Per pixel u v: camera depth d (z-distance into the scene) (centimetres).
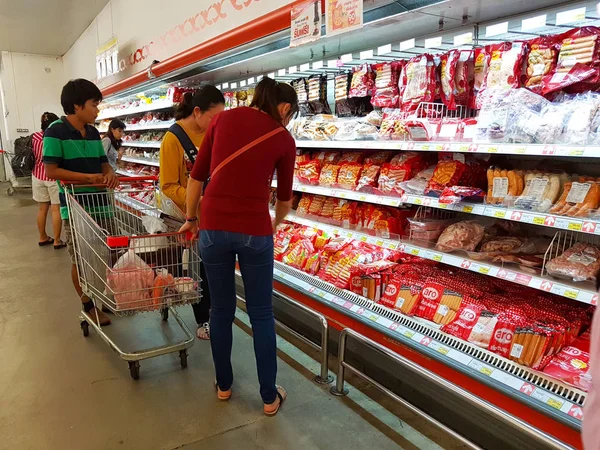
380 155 274
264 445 196
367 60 298
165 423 212
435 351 199
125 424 211
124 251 238
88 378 252
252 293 205
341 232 276
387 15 207
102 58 830
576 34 172
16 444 197
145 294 234
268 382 212
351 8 198
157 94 622
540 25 195
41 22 908
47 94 1295
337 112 310
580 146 155
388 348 207
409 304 229
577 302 204
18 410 222
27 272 454
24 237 619
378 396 234
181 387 243
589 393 79
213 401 230
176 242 239
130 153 728
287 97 196
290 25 242
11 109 1245
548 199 177
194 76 428
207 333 302
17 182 1089
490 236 221
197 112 249
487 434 188
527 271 186
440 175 218
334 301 261
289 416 217
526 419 164
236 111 193
